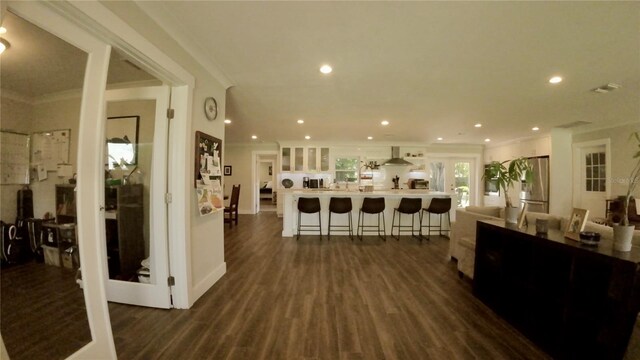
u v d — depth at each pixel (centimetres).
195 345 167
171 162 212
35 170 134
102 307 143
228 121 483
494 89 300
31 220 134
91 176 140
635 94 308
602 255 141
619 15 167
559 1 157
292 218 486
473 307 220
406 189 714
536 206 562
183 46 207
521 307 198
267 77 274
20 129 127
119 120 238
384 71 257
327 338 175
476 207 335
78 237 135
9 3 104
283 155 729
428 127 518
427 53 221
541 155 575
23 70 125
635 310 130
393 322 196
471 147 761
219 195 270
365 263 330
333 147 729
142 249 241
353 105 371
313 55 228
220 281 270
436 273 297
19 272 133
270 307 216
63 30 124
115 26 142
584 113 395
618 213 383
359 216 498
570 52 215
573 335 156
